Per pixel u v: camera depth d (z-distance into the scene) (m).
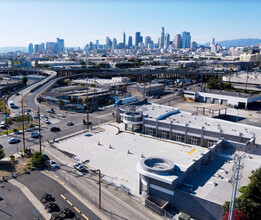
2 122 115.62
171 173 57.22
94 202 56.69
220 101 169.88
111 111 146.25
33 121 122.69
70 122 118.31
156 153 85.88
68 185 64.06
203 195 52.25
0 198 57.44
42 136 101.38
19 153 84.19
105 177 68.94
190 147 91.19
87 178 68.38
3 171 70.94
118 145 93.31
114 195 59.91
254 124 124.06
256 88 199.50
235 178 39.06
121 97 177.88
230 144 79.81
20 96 179.50
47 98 162.25
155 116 107.12
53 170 72.44
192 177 60.31
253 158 72.44
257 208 45.47
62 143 94.69
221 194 52.91
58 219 49.16
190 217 51.56
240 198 47.72
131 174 71.25
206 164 68.00
